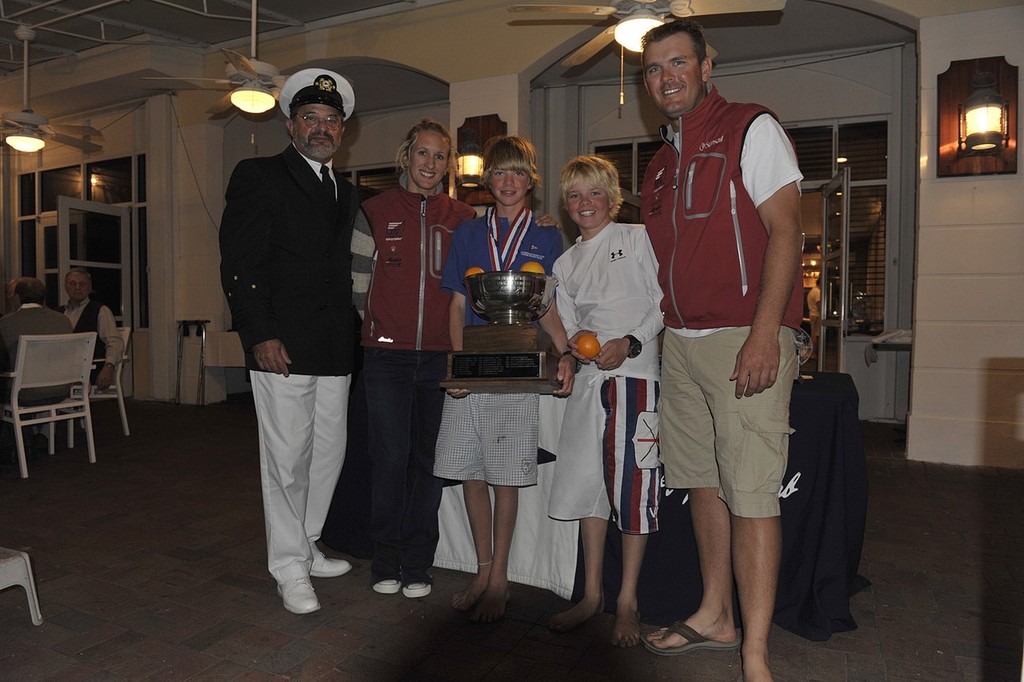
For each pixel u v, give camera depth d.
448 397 2.34
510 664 2.05
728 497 1.83
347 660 2.08
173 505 3.79
